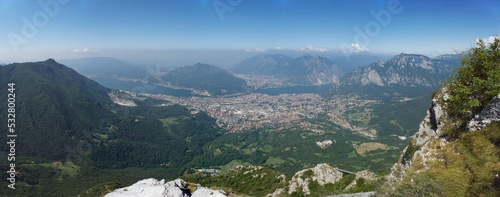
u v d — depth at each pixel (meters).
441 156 32.25
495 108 30.58
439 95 41.09
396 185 27.06
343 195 43.34
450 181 25.08
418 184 25.22
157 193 32.75
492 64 32.88
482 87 32.81
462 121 34.31
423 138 41.84
